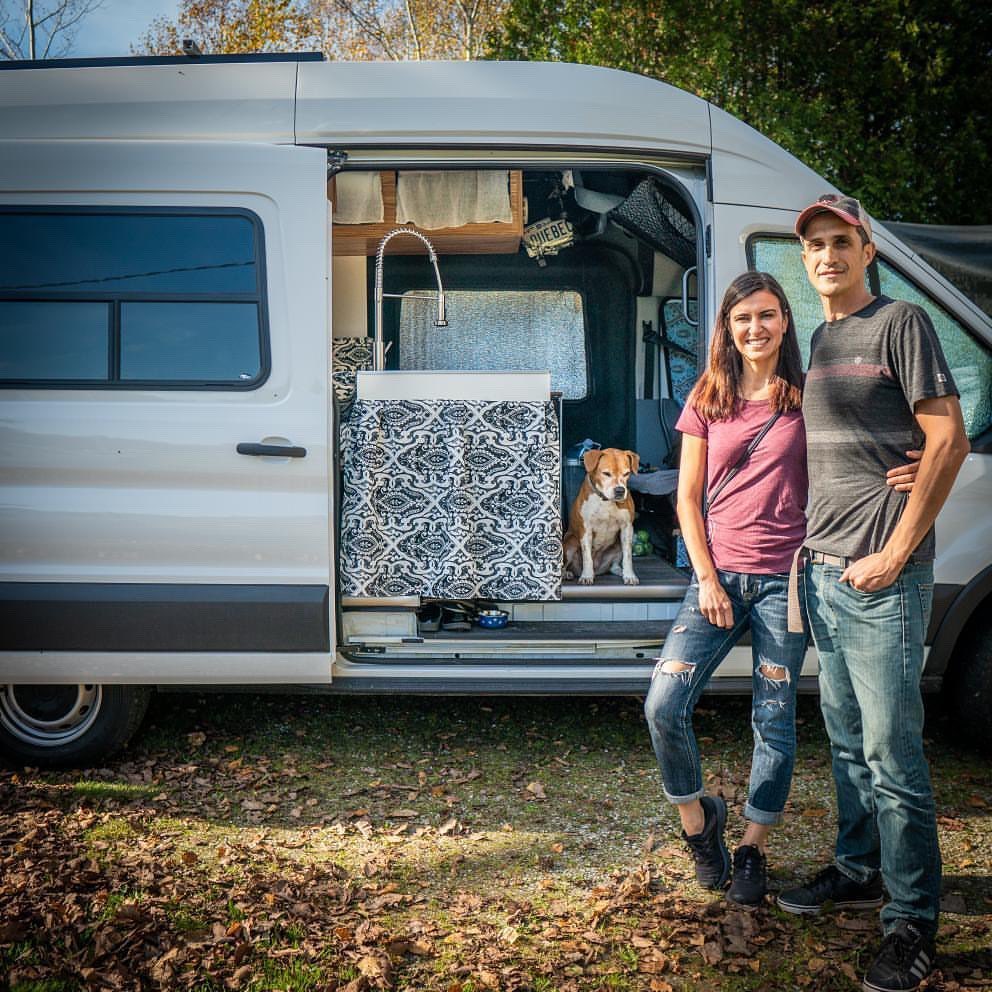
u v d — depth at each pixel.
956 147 7.32
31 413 3.33
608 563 4.25
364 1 14.26
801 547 2.45
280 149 3.37
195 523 3.37
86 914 2.58
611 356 5.76
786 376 2.60
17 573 3.37
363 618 3.56
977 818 3.22
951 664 3.64
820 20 7.18
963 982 2.34
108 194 3.35
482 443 3.60
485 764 3.74
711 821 2.72
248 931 2.51
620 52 7.47
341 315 5.61
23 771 3.58
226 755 3.79
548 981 2.37
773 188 3.54
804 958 2.47
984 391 3.56
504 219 4.84
